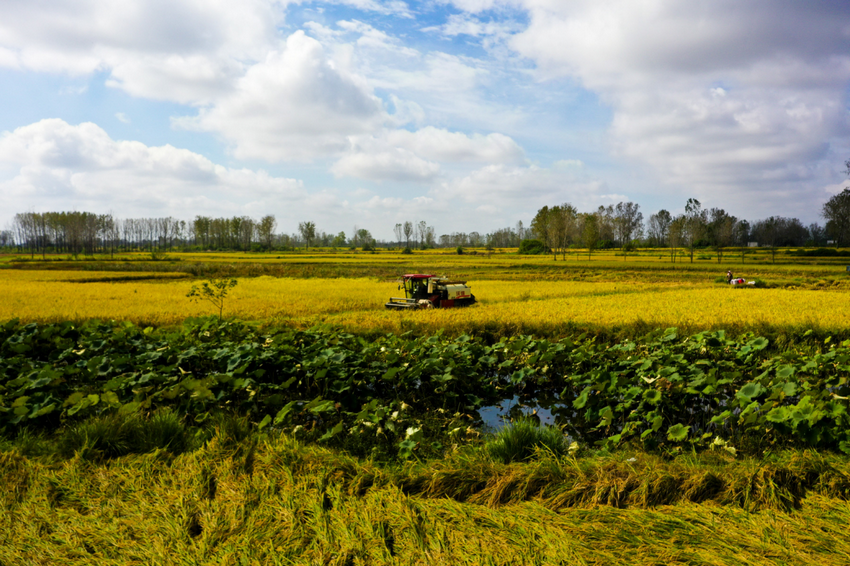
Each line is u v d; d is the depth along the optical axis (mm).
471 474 4594
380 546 3562
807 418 5297
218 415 6410
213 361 9305
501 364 9727
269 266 59094
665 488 4336
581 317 16984
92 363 8422
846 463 4648
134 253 128125
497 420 7965
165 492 4352
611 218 161875
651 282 44688
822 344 13648
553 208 114688
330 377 8250
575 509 4102
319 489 4320
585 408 7973
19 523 3869
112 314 18406
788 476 4332
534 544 3572
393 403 8016
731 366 8836
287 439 5324
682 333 14273
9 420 6062
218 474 4625
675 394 7418
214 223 167375
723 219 124688
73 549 3553
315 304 23266
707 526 3826
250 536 3674
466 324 15680
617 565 3334
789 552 3424
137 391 7031
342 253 124938
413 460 5539
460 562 3359
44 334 11281
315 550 3514
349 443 6336
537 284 40500
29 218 139500
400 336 14578
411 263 75000
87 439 5055
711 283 43438
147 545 3617
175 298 25047
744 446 6121
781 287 38562
